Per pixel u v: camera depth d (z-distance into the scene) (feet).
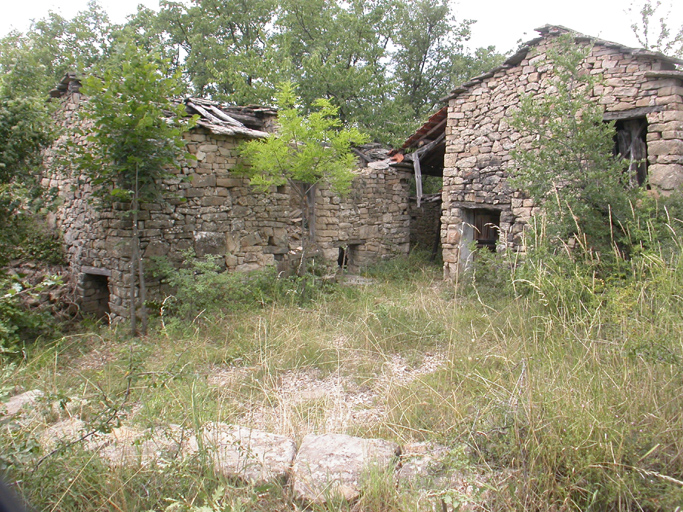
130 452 9.77
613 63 24.23
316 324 21.59
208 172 25.25
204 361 17.34
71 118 26.35
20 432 8.86
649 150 23.00
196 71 61.67
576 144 21.03
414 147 39.40
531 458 8.61
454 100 32.30
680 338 10.94
